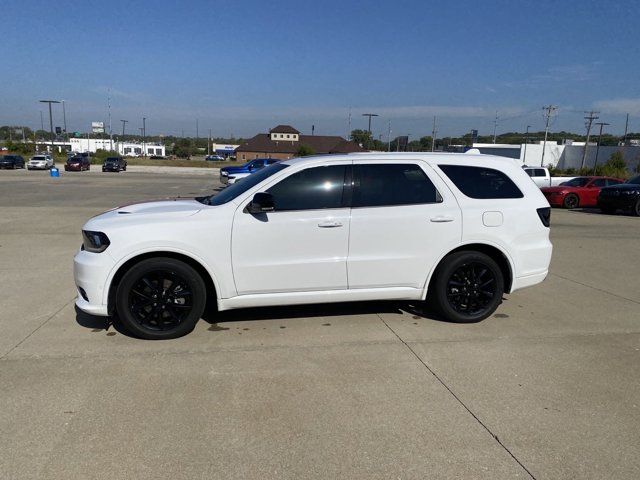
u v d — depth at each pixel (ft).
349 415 10.60
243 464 8.90
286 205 14.97
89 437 9.65
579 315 17.67
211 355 13.62
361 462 9.00
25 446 9.34
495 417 10.57
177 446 9.40
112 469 8.71
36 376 12.20
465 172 16.42
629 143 261.24
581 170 193.06
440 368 12.98
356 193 15.40
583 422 10.42
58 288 20.07
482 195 16.33
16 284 20.66
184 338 14.82
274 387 11.82
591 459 9.16
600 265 26.86
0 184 88.38
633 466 8.96
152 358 13.35
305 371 12.71
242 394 11.45
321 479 8.54
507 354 13.96
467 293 16.35
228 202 14.90
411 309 17.85
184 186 92.12
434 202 15.85
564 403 11.21
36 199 60.23
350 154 16.15
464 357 13.71
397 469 8.82
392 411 10.78
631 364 13.41
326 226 14.96
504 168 16.87
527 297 20.08
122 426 10.05
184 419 10.35
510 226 16.34
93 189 79.56
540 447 9.51
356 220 15.15
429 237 15.69
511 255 16.48
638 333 15.85
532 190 16.99
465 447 9.49
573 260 28.32
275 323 16.22
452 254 16.15
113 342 14.43
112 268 14.03
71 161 156.76
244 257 14.64
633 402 11.30
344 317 16.90
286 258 14.88
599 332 15.88
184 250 14.24
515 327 16.25
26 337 14.76
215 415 10.52
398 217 15.42
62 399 11.09
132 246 14.01
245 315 16.98
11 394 11.28
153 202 17.08
